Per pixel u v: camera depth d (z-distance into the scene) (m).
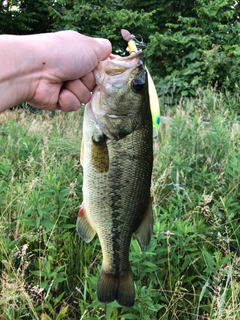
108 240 0.40
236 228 0.64
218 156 0.85
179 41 2.04
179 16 2.21
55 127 1.24
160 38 2.05
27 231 0.64
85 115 0.39
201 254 0.59
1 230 0.62
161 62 2.10
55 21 2.43
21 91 0.37
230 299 0.49
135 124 0.39
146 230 0.41
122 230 0.40
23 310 0.51
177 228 0.57
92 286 0.49
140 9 2.49
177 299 0.50
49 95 0.38
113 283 0.41
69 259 0.60
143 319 0.46
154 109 0.43
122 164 0.39
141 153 0.39
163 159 0.82
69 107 0.40
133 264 0.53
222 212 0.66
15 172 0.86
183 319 0.52
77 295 0.56
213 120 1.02
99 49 0.39
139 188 0.40
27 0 2.45
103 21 2.32
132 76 0.38
